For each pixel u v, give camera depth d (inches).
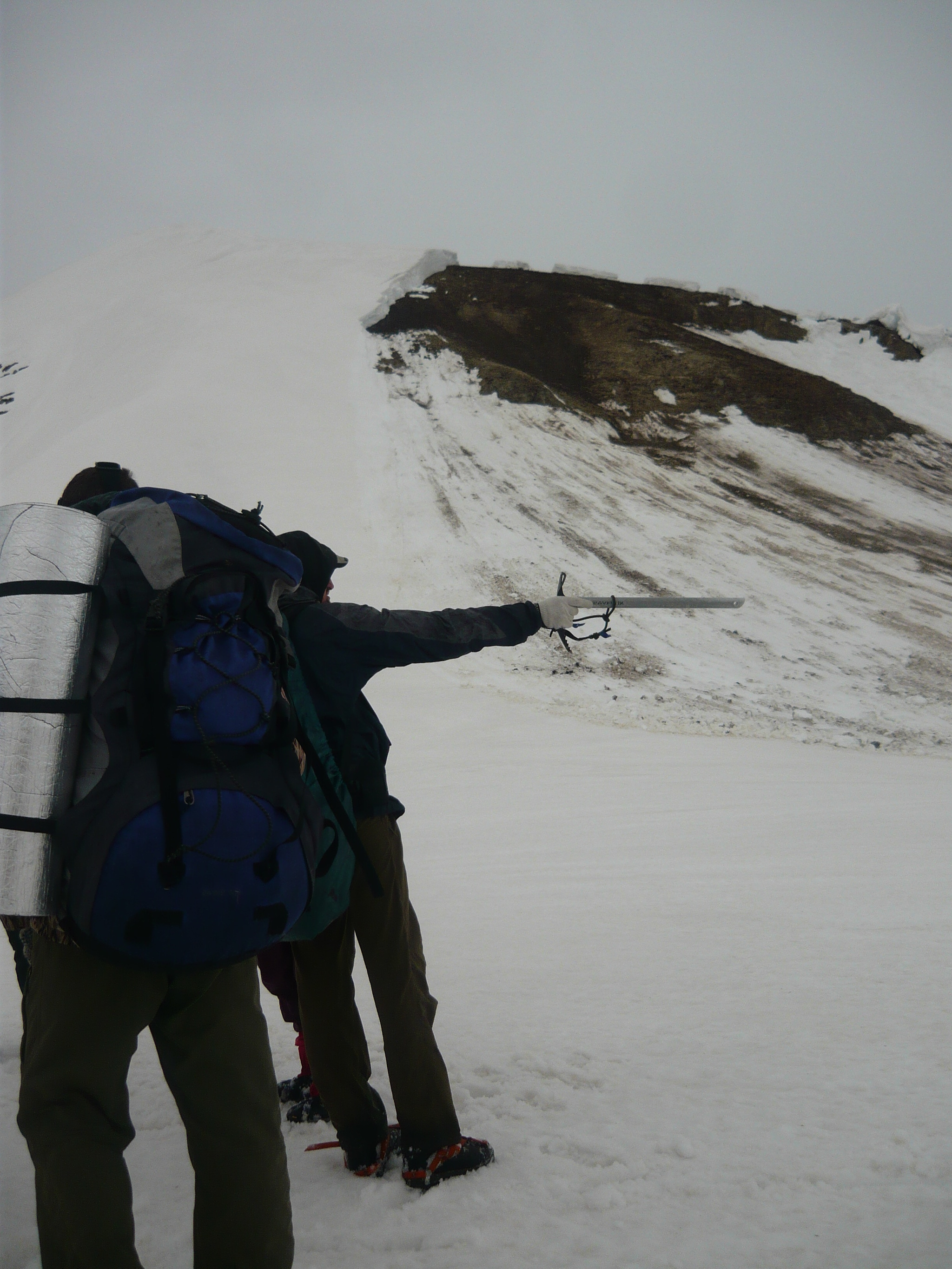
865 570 1348.4
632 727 820.0
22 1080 62.3
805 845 286.5
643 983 150.0
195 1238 66.1
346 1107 93.8
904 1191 80.7
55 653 60.0
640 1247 74.8
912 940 170.2
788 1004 135.2
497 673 987.3
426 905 223.5
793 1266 70.9
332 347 2086.6
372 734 96.2
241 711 62.6
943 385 2305.6
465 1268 73.5
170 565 64.2
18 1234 82.1
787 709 910.4
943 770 657.0
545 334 2236.7
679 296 2625.5
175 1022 66.2
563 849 299.7
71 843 58.5
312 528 1408.7
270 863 61.0
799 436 1877.5
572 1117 101.1
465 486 1546.5
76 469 1619.1
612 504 1520.7
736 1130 95.1
